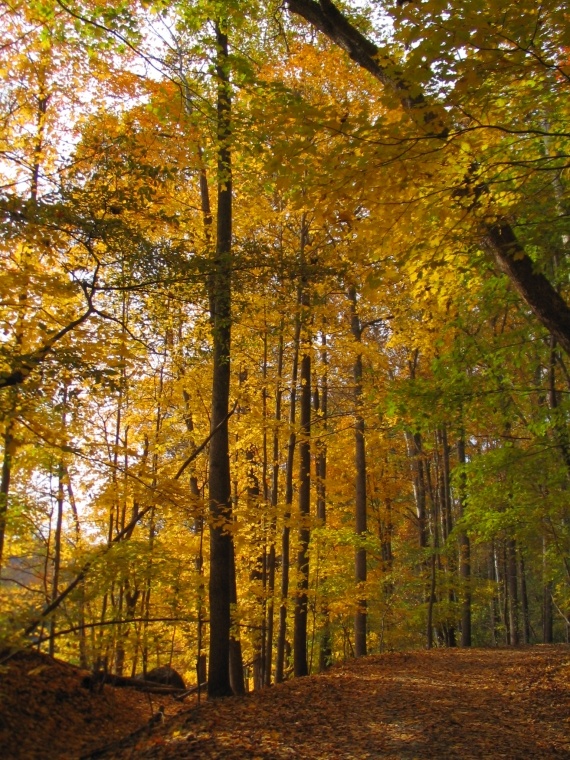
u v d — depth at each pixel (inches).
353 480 645.9
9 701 303.9
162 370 398.9
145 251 214.5
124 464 302.5
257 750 213.5
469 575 661.3
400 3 180.2
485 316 339.0
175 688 443.8
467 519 381.1
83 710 339.3
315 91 366.9
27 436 229.0
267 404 486.0
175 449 481.7
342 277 275.7
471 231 197.3
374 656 493.0
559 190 217.9
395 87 187.0
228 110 250.4
